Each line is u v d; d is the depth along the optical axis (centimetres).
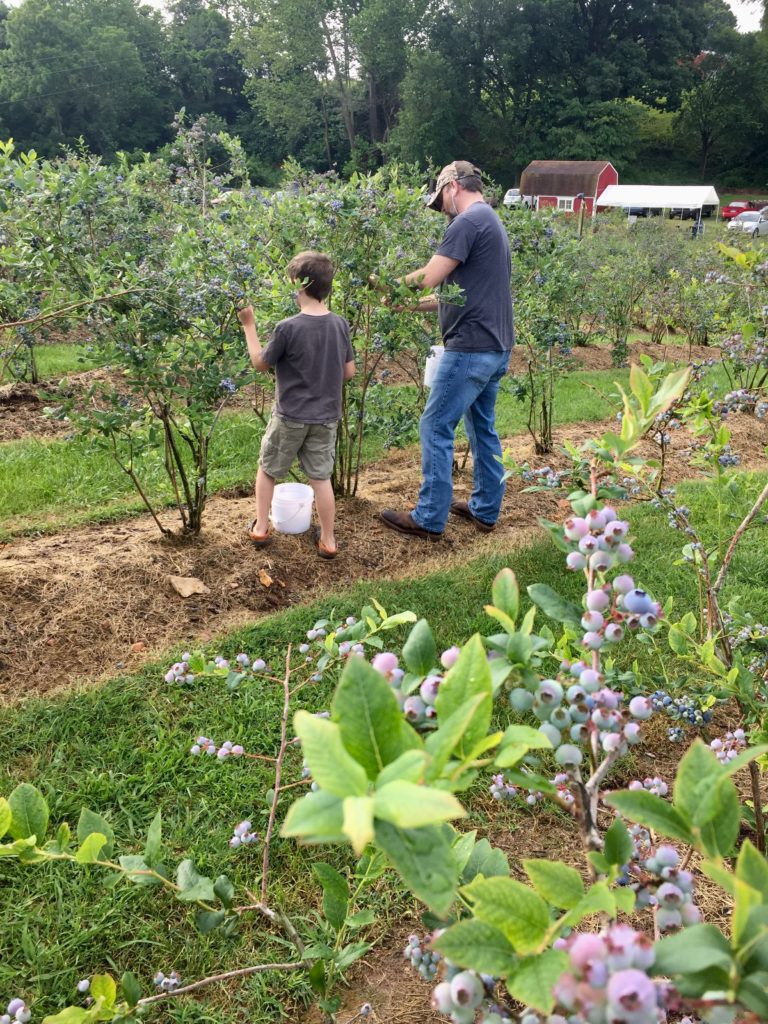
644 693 223
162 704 319
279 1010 205
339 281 470
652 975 75
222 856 248
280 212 497
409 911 234
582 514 122
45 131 5984
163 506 507
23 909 228
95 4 6356
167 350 402
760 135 6369
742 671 209
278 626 374
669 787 282
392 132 5844
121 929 224
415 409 585
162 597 390
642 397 125
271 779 280
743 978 75
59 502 502
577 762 103
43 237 389
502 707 312
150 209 632
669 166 6462
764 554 467
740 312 690
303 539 458
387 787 65
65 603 371
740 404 286
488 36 5556
